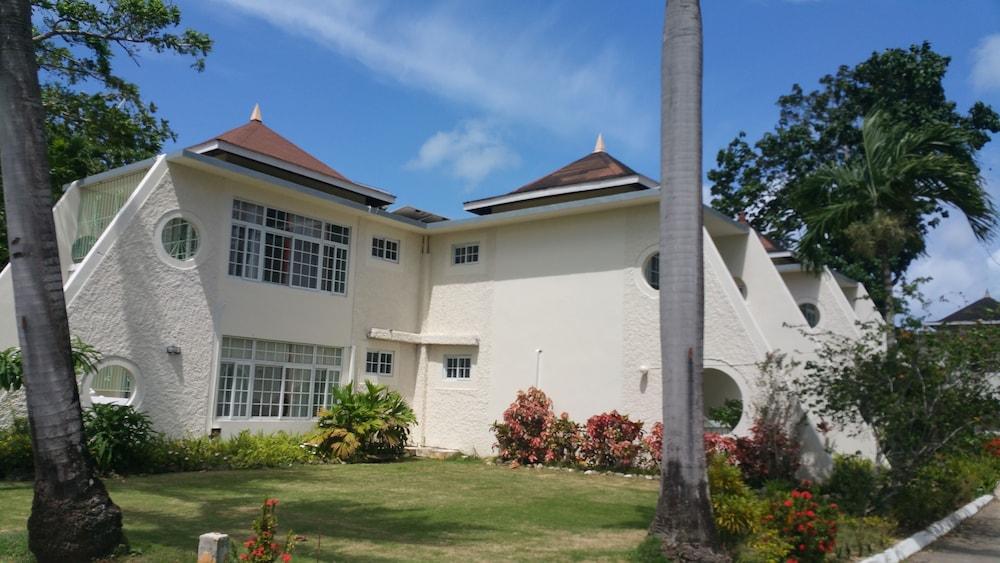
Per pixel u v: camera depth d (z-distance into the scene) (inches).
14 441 496.7
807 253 693.9
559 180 836.6
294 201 730.2
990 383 443.8
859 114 1122.7
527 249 778.2
